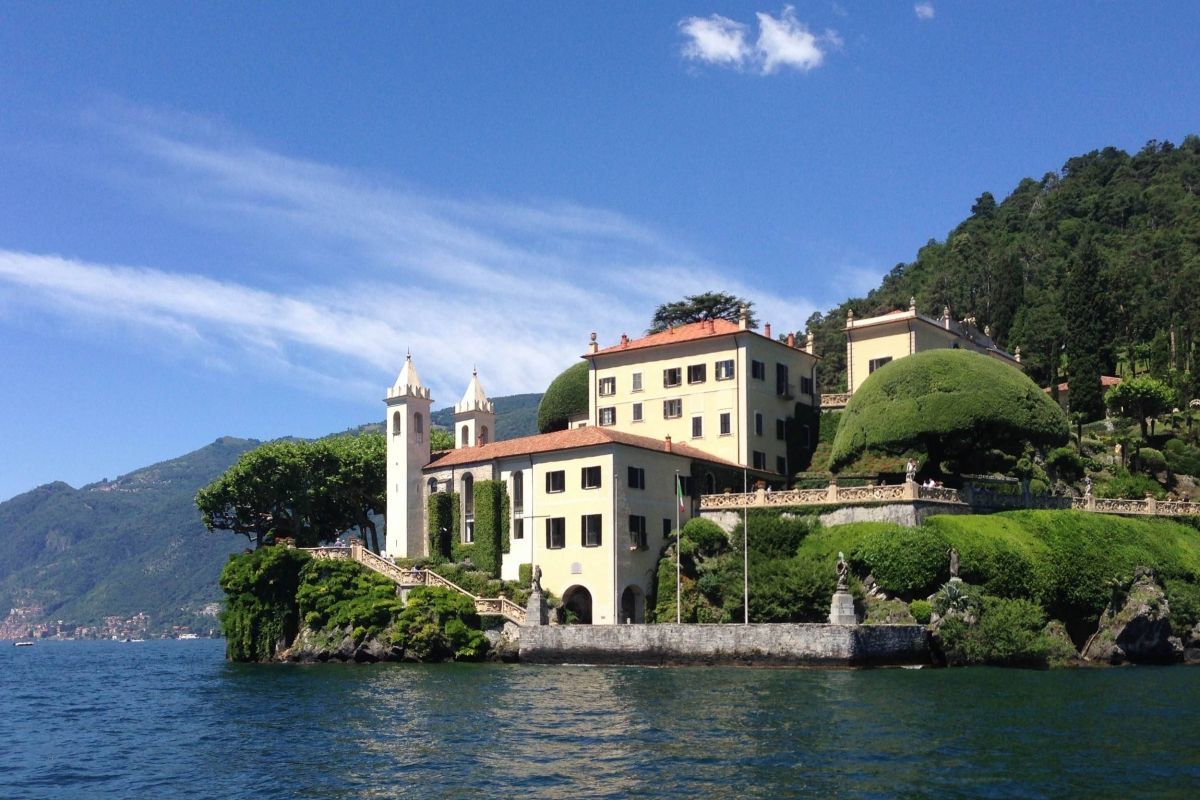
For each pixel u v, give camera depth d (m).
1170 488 105.62
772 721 43.22
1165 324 149.62
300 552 87.12
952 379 80.81
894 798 30.84
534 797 31.94
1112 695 50.88
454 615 78.81
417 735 42.72
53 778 38.38
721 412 93.81
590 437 83.56
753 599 74.12
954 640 65.38
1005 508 79.00
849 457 84.44
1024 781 32.62
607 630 70.25
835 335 176.38
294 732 45.25
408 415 94.44
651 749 38.16
